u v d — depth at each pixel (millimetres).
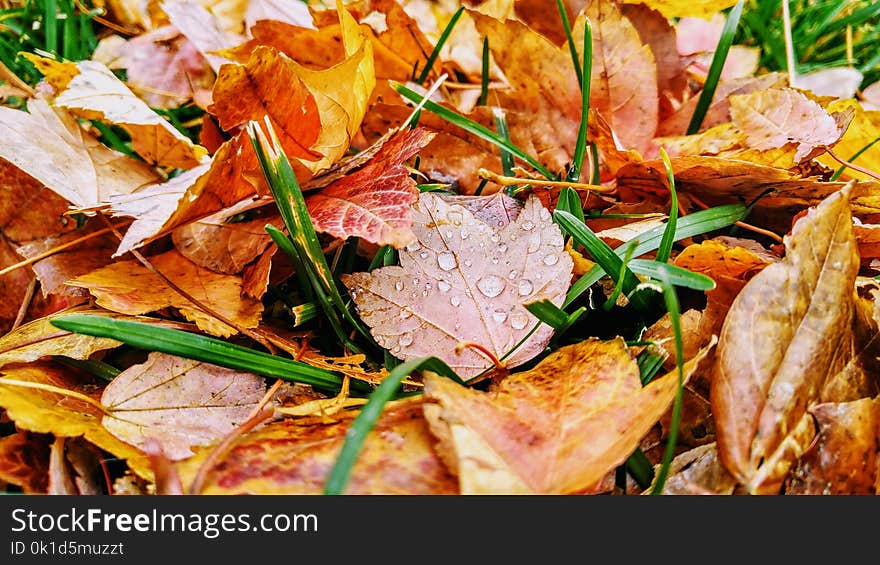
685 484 349
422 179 441
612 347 359
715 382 350
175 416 361
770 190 406
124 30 521
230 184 384
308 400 373
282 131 401
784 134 419
